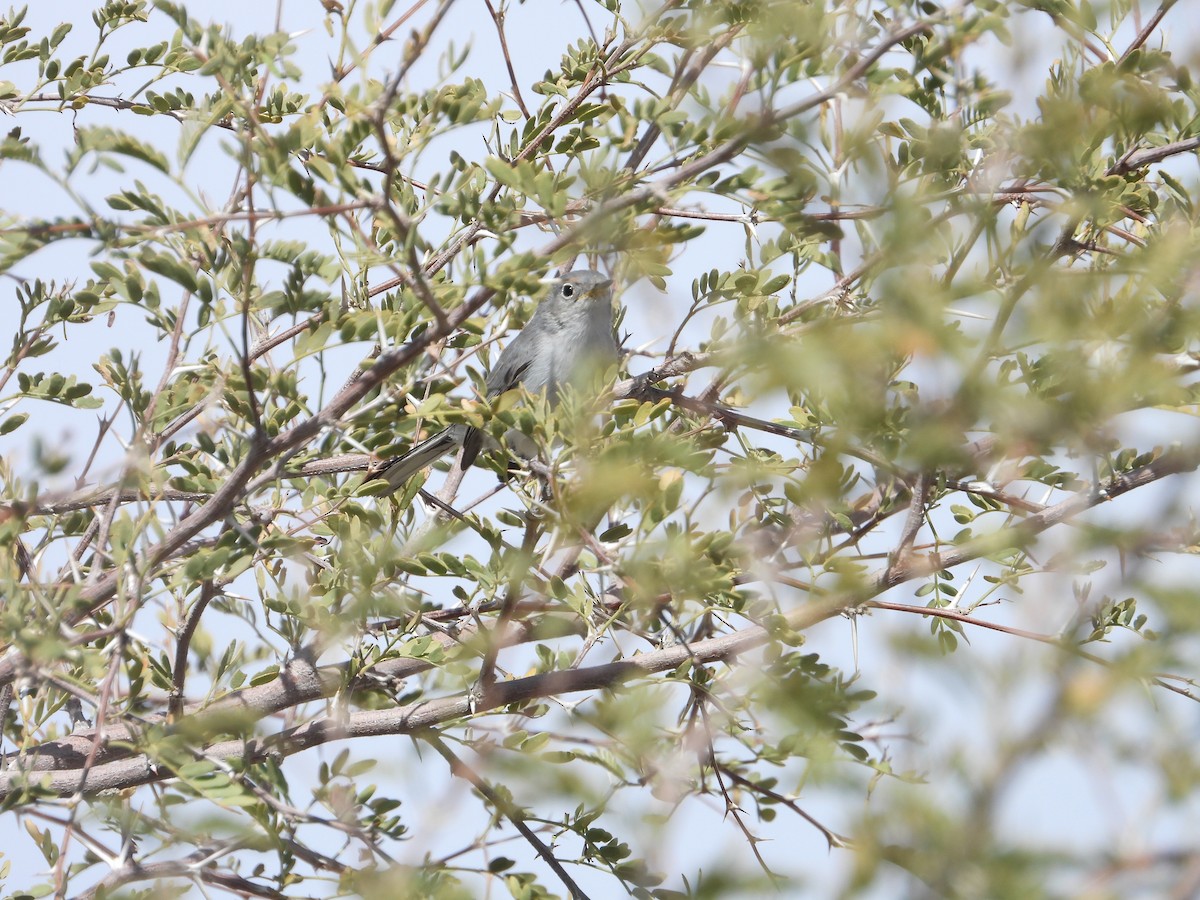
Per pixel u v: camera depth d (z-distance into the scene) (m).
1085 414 4.14
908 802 3.58
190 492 9.16
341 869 8.39
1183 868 3.42
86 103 10.35
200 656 10.70
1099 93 5.34
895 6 6.82
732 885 4.33
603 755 9.04
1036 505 8.91
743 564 8.32
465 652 8.72
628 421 7.72
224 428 8.88
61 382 9.74
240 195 8.27
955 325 4.56
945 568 8.62
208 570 7.85
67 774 8.56
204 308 7.53
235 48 7.78
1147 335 4.26
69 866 8.66
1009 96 6.89
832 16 6.60
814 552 8.26
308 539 9.66
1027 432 4.16
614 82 10.02
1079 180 6.74
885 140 7.78
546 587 8.70
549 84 10.20
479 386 9.52
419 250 8.50
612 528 7.80
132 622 7.80
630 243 7.36
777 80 6.66
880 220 4.46
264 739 9.03
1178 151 8.31
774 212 7.30
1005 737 3.52
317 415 7.72
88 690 8.66
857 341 4.00
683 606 7.48
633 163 9.92
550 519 7.44
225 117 9.41
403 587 9.38
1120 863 3.46
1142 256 4.71
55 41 10.39
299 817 8.08
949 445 4.08
